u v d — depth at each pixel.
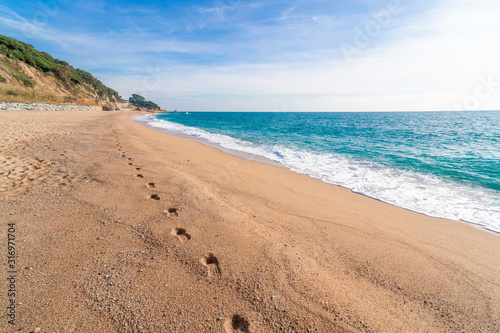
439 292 2.39
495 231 3.78
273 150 10.71
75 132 10.88
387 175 6.95
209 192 4.69
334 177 6.70
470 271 2.76
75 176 4.74
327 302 2.05
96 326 1.68
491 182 6.29
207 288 2.12
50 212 3.24
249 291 2.11
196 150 9.84
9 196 3.54
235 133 19.67
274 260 2.58
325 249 3.05
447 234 3.65
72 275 2.14
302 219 3.94
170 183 4.77
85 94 61.41
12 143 7.09
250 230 3.26
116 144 8.80
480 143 13.52
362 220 4.04
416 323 1.98
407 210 4.55
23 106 23.95
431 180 6.49
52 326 1.65
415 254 3.07
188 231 3.07
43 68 48.91
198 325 1.76
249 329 1.77
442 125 29.31
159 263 2.42
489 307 2.22
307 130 22.92
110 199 3.82
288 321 1.84
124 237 2.83
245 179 6.06
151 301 1.93
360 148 11.95
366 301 2.16
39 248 2.47
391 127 26.69
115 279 2.14
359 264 2.78
